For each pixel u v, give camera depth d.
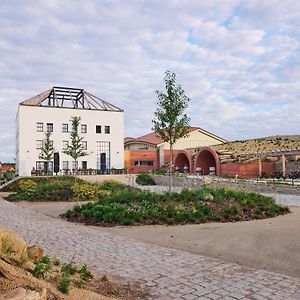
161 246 9.27
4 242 5.34
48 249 8.87
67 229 11.93
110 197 16.75
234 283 6.18
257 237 10.06
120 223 12.78
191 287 5.98
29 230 11.70
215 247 9.08
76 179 40.28
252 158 48.47
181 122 21.52
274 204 16.33
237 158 48.62
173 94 21.28
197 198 15.83
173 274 6.71
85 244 9.45
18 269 4.96
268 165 46.97
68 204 21.22
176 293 5.70
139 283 6.18
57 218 14.94
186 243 9.60
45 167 54.16
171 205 14.37
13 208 19.41
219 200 15.58
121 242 9.70
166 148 66.62
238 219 13.38
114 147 59.66
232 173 44.91
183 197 16.06
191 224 12.61
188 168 55.22
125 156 63.41
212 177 39.25
